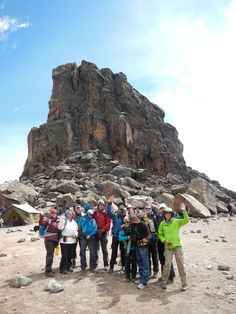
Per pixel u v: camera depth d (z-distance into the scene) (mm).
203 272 12578
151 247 12289
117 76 87750
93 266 13117
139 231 11320
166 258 10906
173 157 75938
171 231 11000
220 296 9969
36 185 56562
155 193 48844
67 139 73875
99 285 11266
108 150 73625
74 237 13133
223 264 13945
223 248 17938
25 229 30266
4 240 23250
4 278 12695
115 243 12930
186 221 11016
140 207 38344
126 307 9242
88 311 9023
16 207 36219
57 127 76938
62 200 41188
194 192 43000
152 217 12414
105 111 78750
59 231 13062
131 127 77500
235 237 22344
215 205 43094
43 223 12820
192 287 10836
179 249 10836
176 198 38781
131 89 86938
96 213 13578
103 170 61406
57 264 14766
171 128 88500
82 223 13359
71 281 11812
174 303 9438
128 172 59938
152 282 11539
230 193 67625
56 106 82062
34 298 10172
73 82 85250
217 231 25531
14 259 16234
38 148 74625
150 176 64812
